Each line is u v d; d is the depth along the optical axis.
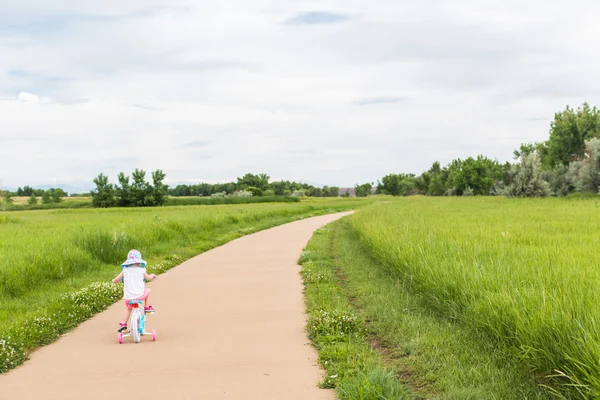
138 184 104.81
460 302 8.02
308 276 12.77
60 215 42.81
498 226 17.06
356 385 5.37
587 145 55.28
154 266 14.69
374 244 14.83
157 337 7.95
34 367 6.60
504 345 6.31
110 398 5.48
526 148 91.81
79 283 12.42
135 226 21.34
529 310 6.32
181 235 22.42
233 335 7.98
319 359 6.70
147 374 6.24
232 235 25.14
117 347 7.47
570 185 61.16
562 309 5.80
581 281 7.11
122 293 11.44
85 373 6.32
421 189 148.12
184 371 6.33
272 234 26.48
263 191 161.38
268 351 7.12
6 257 12.77
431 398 5.41
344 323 8.05
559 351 5.34
